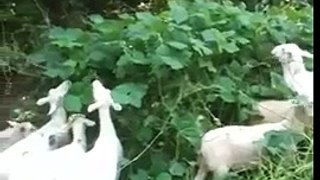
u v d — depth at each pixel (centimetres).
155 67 371
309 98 350
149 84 377
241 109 379
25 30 497
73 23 511
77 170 321
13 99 455
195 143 359
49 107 388
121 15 435
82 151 338
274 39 409
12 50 473
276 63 403
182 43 373
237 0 493
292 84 364
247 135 347
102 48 387
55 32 404
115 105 347
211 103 381
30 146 346
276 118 371
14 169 328
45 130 358
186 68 378
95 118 373
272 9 467
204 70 382
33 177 320
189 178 357
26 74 437
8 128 410
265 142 342
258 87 391
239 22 405
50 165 323
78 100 369
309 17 431
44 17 506
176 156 363
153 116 372
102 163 326
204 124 371
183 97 376
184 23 389
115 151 337
